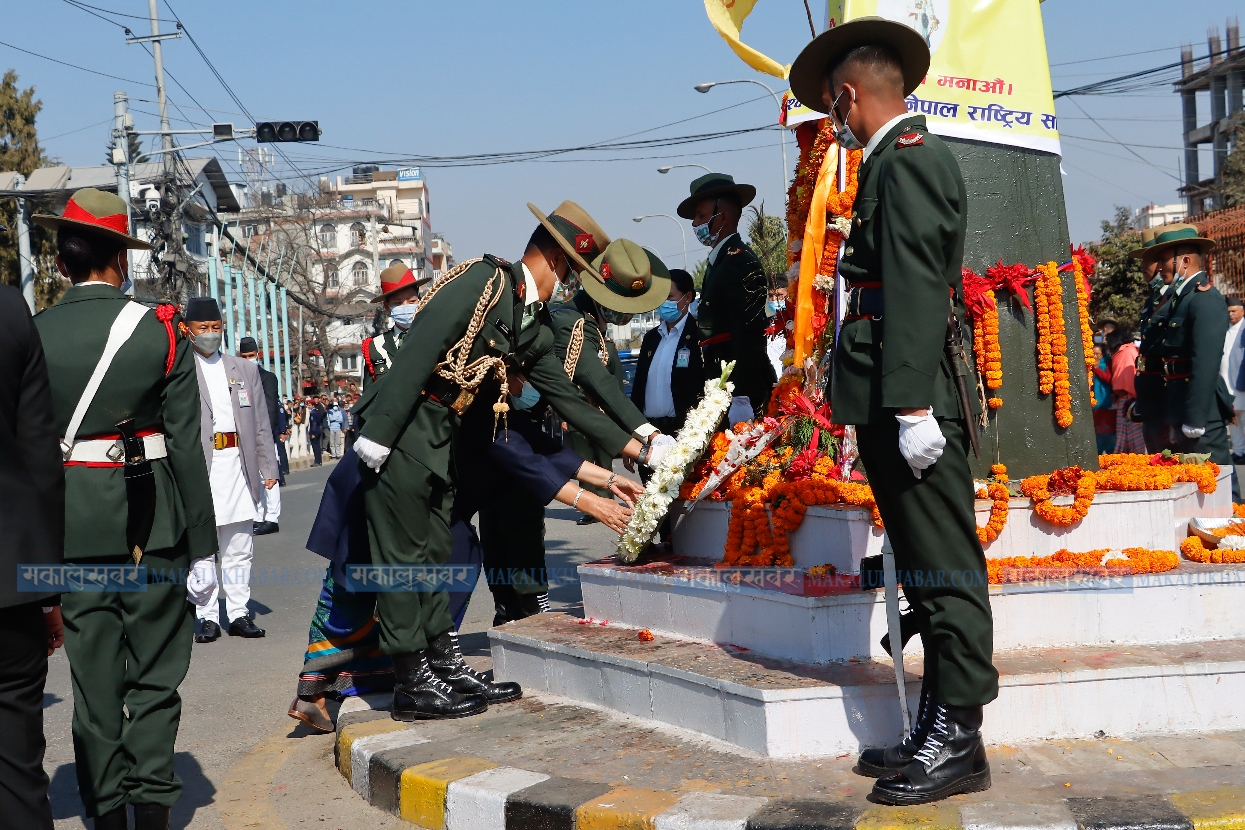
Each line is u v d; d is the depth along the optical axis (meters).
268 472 8.31
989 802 3.27
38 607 2.96
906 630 3.65
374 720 4.81
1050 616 4.17
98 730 3.71
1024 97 5.31
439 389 4.68
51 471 3.03
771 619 4.25
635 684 4.40
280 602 9.13
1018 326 5.15
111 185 29.19
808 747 3.77
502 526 6.30
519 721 4.53
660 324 7.46
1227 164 38.03
